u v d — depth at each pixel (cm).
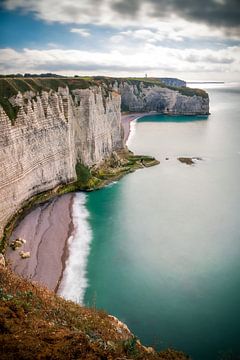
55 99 6538
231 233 5175
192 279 4000
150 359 1561
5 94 5503
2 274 2064
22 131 5459
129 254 4553
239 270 4175
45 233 5003
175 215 5872
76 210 6044
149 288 3825
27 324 1438
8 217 5012
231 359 2838
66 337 1343
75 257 4444
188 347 2988
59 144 6588
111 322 2062
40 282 3794
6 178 4969
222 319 3344
